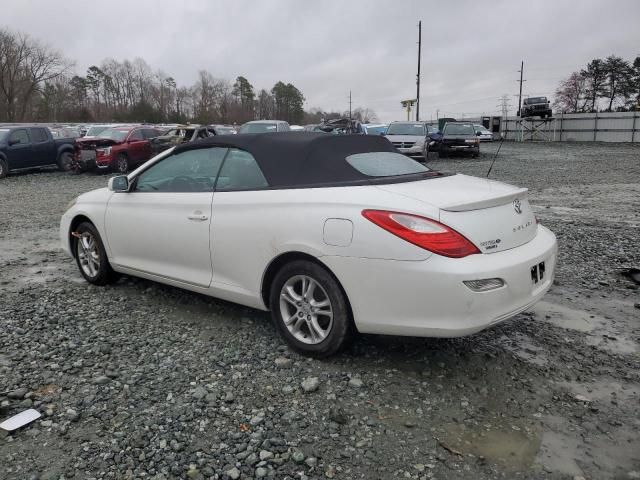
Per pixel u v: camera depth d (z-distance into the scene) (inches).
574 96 3383.4
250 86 4128.9
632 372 139.3
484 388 131.2
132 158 735.7
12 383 133.6
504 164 829.8
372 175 147.1
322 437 111.3
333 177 145.2
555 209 398.3
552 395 128.1
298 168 149.6
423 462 103.8
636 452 106.7
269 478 99.0
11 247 289.0
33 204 455.5
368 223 129.5
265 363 143.9
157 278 186.4
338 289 136.9
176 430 113.6
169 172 182.4
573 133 1663.4
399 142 808.9
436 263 122.6
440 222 124.7
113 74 3789.4
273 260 148.0
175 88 3941.9
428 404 124.0
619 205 416.5
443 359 146.1
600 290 204.2
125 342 157.9
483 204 131.5
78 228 216.1
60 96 3164.4
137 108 3233.3
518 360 145.9
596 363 144.3
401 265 125.4
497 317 126.1
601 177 620.4
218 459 104.4
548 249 143.8
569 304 189.0
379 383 133.3
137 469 101.7
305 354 147.2
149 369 140.7
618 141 1563.7
